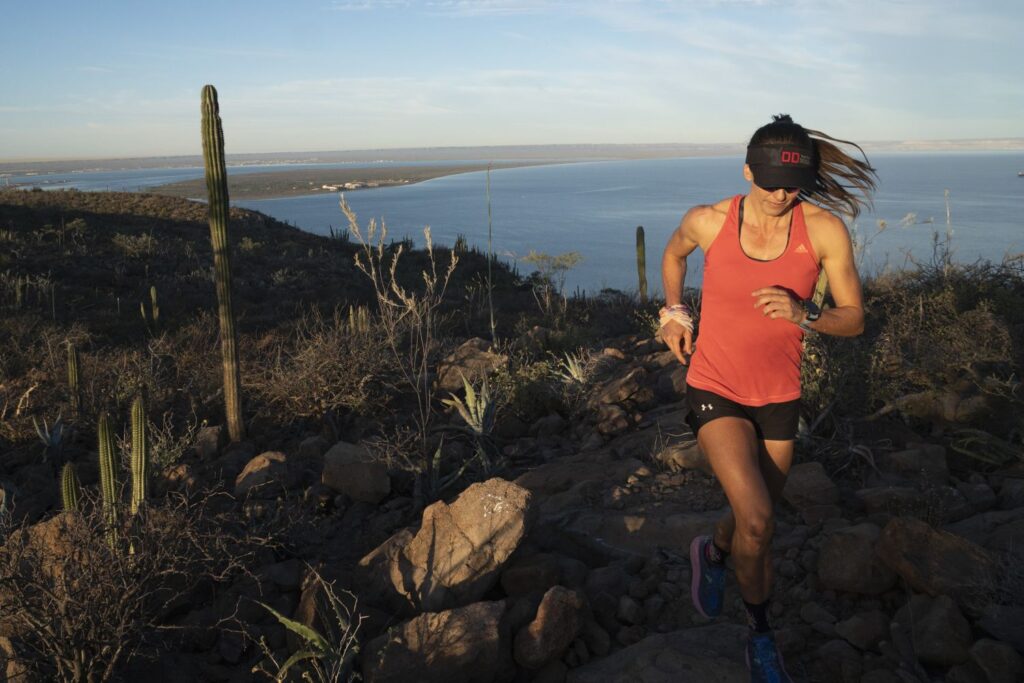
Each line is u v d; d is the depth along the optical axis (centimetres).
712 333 281
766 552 266
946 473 443
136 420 381
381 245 541
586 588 362
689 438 516
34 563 326
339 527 473
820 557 343
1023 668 260
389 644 299
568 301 1672
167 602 334
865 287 911
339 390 716
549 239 19725
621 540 407
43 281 2306
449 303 1942
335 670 288
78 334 1422
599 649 319
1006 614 287
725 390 278
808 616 323
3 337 1372
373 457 538
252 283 2919
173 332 1652
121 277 2806
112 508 363
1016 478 429
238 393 662
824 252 267
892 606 325
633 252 16475
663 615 343
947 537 320
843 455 475
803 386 515
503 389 695
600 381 725
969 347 566
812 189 248
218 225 625
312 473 552
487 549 348
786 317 252
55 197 5762
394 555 364
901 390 544
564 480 485
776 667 266
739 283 271
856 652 297
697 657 288
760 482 263
